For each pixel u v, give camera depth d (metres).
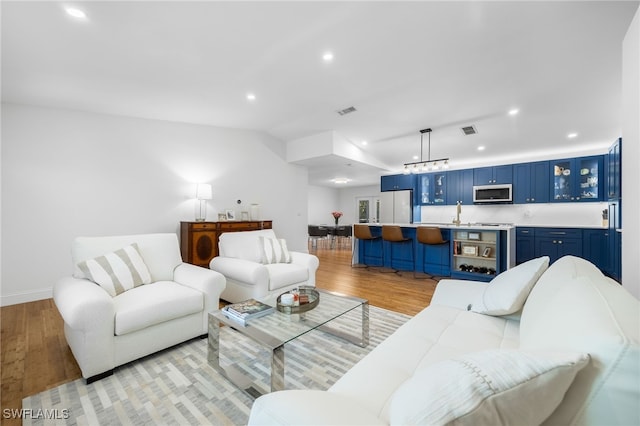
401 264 5.01
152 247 2.54
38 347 2.14
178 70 2.84
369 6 2.03
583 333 0.67
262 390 1.65
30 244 3.28
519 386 0.57
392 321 2.70
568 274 1.21
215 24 2.18
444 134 4.91
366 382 1.07
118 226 3.88
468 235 4.30
